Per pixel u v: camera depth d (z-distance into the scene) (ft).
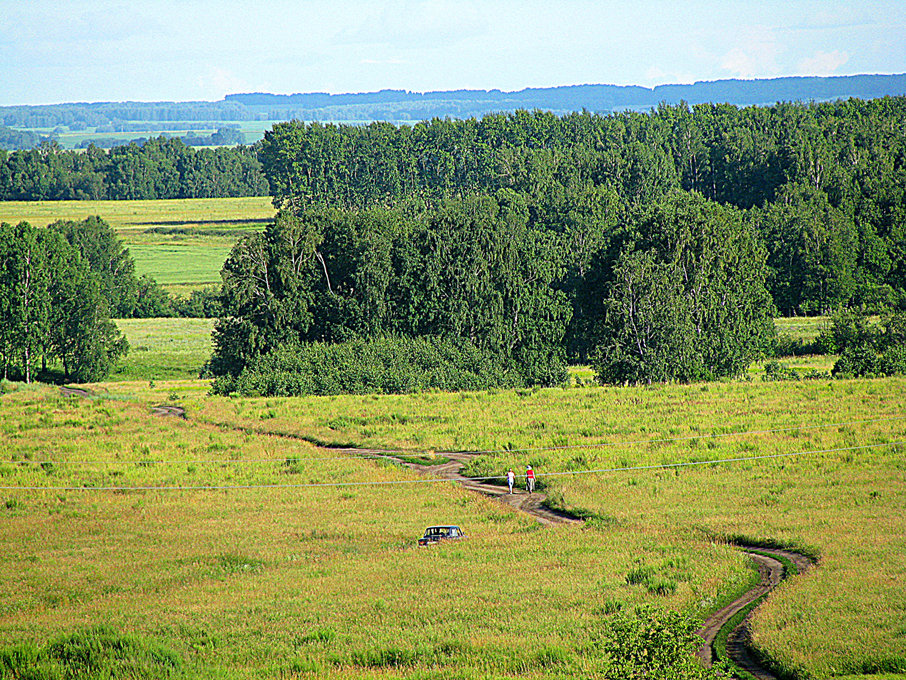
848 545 160.76
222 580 160.86
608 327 464.65
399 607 136.46
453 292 489.67
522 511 218.59
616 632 99.76
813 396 355.15
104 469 266.36
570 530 192.13
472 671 105.40
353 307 485.15
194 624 131.34
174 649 118.01
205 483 251.80
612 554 166.20
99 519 214.90
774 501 206.80
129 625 131.85
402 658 113.50
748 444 274.98
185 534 199.52
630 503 215.10
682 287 474.90
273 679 106.73
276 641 122.01
